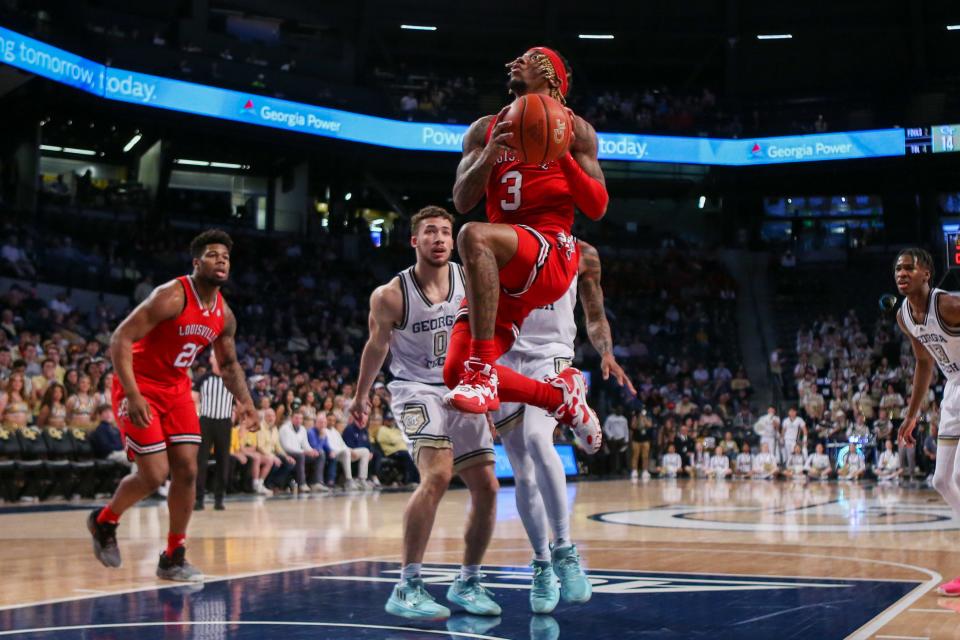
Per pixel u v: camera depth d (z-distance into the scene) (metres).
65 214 21.00
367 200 29.06
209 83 22.25
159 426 4.94
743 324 26.36
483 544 4.11
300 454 14.23
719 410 21.47
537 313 4.36
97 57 20.41
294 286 22.80
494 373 3.29
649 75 29.98
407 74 28.25
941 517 9.53
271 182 27.11
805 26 27.67
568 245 3.49
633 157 26.14
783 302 26.73
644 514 9.92
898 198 27.98
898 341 22.94
